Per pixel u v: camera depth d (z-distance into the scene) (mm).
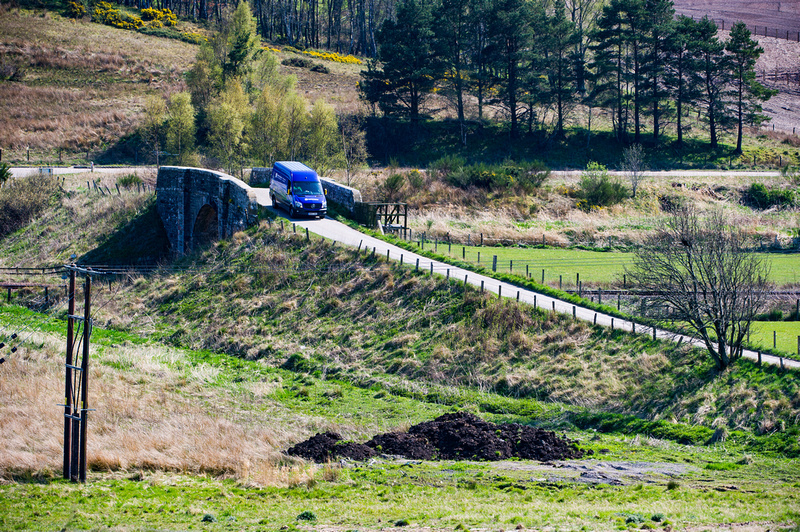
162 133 72875
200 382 31141
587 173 70125
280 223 43594
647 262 30344
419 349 32656
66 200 56531
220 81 82188
